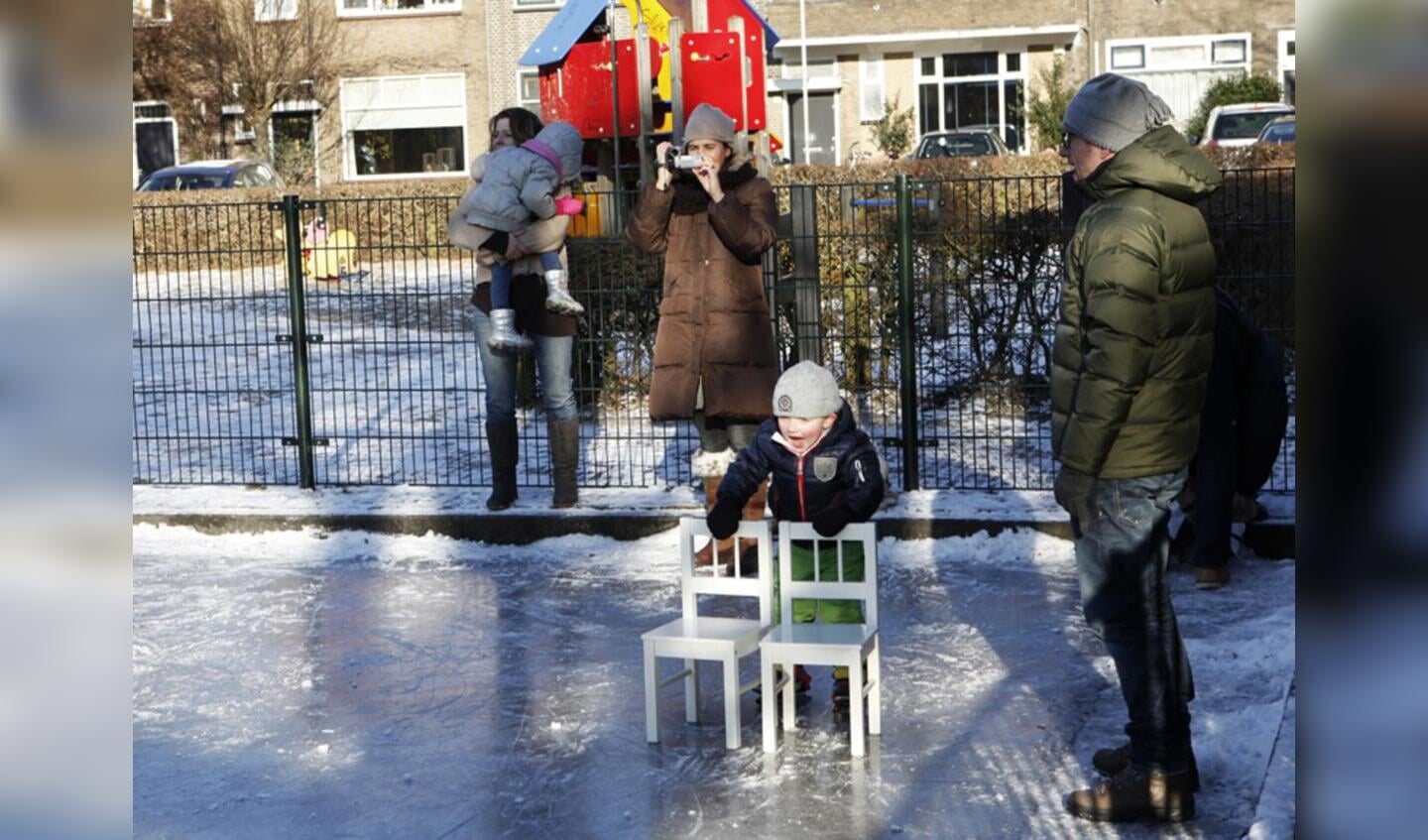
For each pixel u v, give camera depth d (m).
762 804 4.36
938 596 6.87
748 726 5.18
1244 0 36.38
